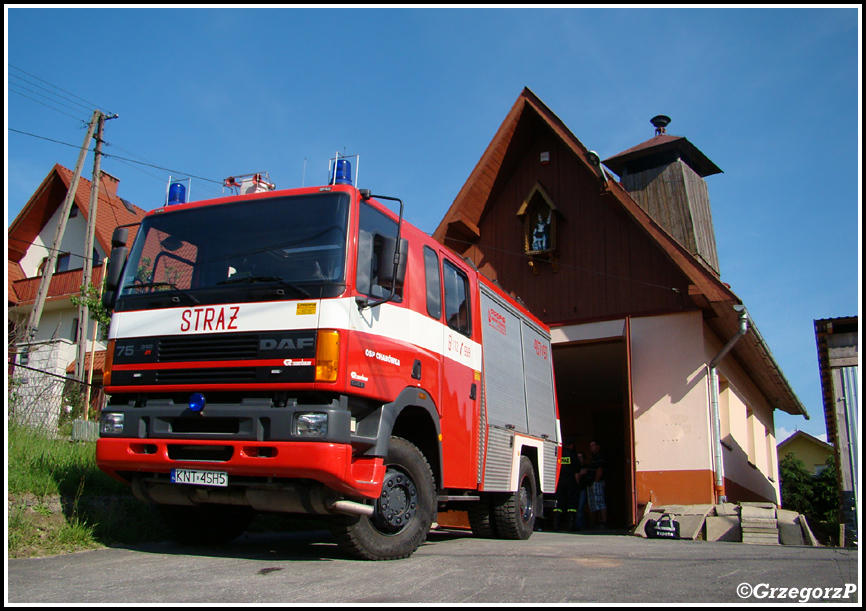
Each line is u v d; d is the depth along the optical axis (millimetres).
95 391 11156
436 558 6152
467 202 15195
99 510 6871
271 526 8836
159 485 5957
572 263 14594
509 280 15188
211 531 6859
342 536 5680
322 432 5246
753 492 17578
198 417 5598
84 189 24531
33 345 18406
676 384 12945
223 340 5656
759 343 14258
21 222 24953
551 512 14367
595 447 14930
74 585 4422
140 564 5285
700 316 13047
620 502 20500
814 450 48969
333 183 6340
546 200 14742
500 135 14859
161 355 5836
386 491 5973
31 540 5824
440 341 7035
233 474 5508
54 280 23500
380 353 5887
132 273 6277
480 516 9000
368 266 5926
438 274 7250
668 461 12633
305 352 5402
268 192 6215
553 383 10922
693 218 15727
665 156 17391
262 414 5371
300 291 5590
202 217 6289
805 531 10094
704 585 5055
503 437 8492
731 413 15156
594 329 13938
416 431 6809
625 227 14227
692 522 10797
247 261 5914
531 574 5324
